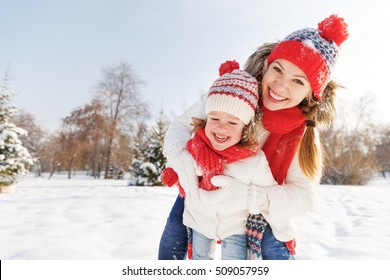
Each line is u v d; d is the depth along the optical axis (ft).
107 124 94.17
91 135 92.32
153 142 46.24
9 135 27.78
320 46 5.16
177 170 5.79
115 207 17.30
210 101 5.25
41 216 13.97
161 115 47.65
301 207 5.15
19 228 11.43
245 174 5.15
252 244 5.42
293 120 5.31
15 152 27.50
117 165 105.29
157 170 45.01
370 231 12.71
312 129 5.61
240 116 5.06
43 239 9.87
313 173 5.46
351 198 26.71
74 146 90.94
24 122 112.16
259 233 5.39
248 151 5.19
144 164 44.52
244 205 5.17
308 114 5.45
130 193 27.04
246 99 5.08
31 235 10.37
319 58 5.05
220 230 5.55
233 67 5.86
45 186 35.65
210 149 5.36
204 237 5.79
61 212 15.20
